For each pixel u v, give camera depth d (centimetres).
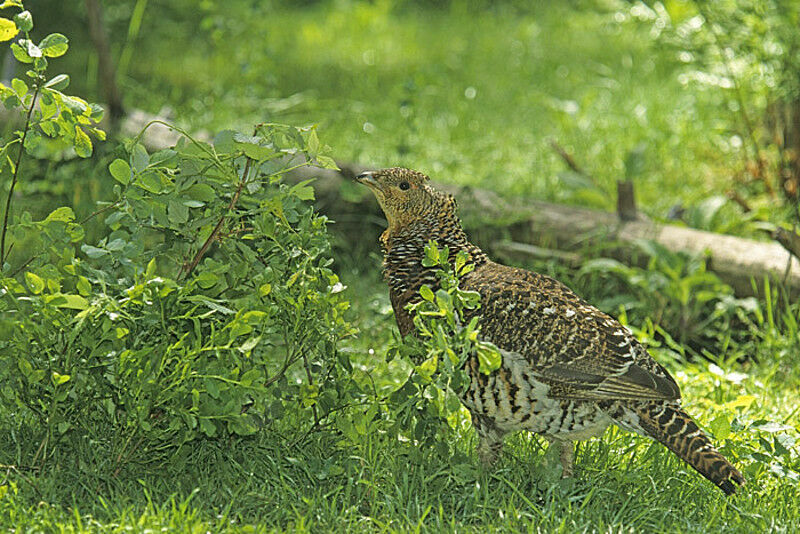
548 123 2072
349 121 2009
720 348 1259
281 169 812
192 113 1938
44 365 795
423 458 842
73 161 1484
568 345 796
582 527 777
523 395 801
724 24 1538
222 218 824
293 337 832
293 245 833
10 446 865
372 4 3272
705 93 2023
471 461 874
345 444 821
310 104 2088
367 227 1417
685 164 1786
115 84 1611
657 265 1304
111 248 792
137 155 780
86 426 821
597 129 1945
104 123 1568
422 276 861
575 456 893
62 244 796
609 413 802
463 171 1766
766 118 1662
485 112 2166
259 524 755
